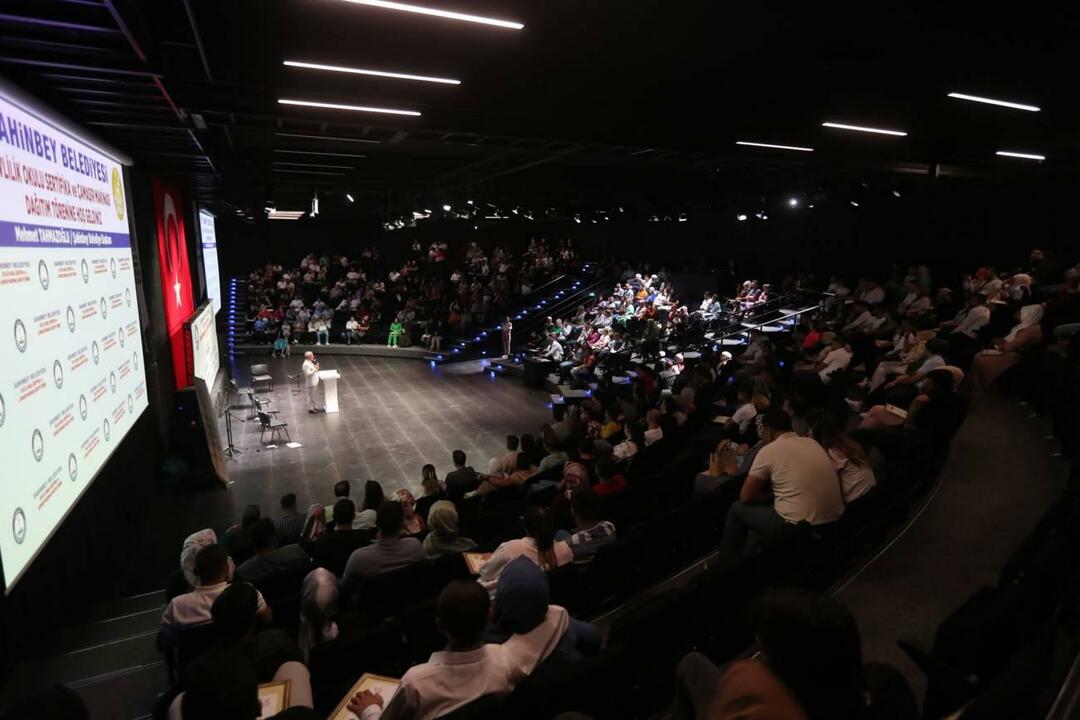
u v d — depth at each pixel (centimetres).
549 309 2597
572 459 818
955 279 1695
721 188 1948
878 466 541
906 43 617
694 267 2509
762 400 776
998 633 265
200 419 1152
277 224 2948
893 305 1596
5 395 479
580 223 2986
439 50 584
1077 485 420
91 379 692
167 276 1237
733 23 570
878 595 394
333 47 540
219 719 169
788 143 942
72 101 630
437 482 882
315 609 405
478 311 2550
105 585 720
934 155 1157
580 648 325
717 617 343
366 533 575
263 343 2567
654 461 763
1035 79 716
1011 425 753
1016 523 489
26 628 514
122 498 816
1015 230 1602
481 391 1872
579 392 1616
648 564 471
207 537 557
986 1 540
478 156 1623
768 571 364
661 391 1399
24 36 445
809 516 394
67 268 638
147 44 470
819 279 2075
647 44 605
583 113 751
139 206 1038
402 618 377
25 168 541
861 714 128
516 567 293
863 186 1645
